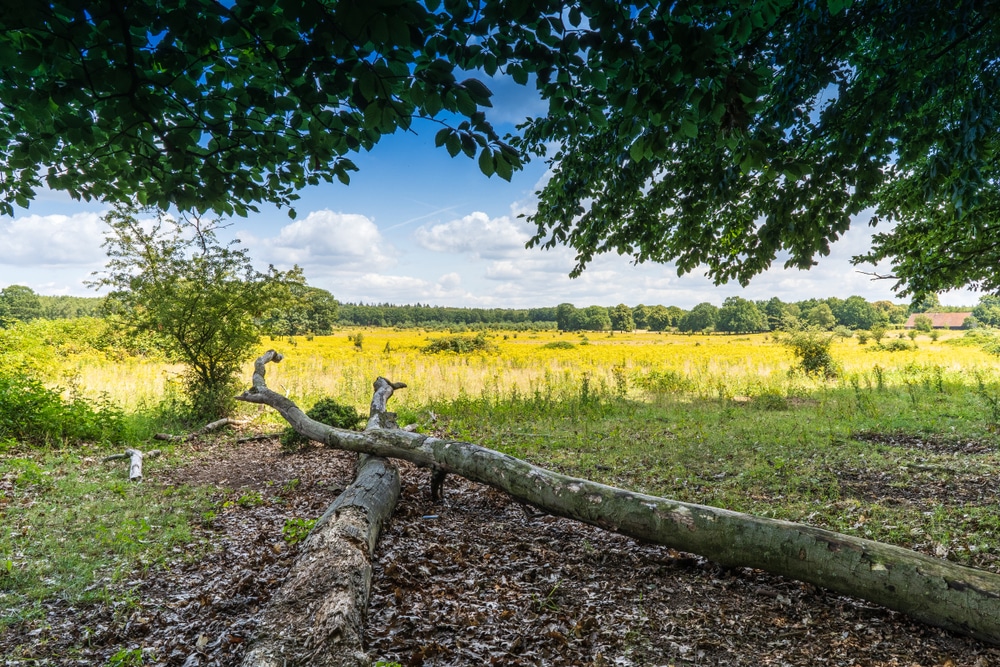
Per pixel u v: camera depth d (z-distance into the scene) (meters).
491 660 2.73
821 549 3.22
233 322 11.32
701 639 2.94
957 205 4.22
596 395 13.59
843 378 17.78
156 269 11.08
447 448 5.20
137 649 2.86
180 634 3.04
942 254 8.59
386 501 4.80
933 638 2.91
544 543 4.37
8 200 4.38
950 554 3.86
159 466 7.42
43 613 3.24
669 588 3.57
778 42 4.29
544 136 5.62
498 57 2.68
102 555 4.12
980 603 2.71
